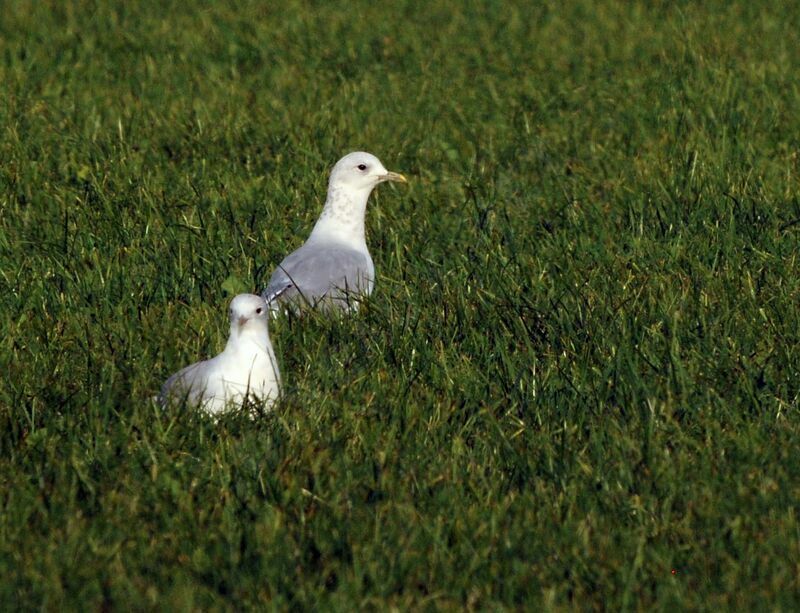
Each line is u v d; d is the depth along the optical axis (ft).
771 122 65.98
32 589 28.14
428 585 28.76
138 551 29.86
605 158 62.69
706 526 30.86
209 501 32.09
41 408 36.76
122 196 55.93
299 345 40.45
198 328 41.55
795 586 28.48
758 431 35.01
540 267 47.47
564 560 29.43
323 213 47.60
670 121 66.54
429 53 84.33
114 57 82.23
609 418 35.45
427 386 38.09
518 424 36.04
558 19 93.56
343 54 84.38
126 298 44.27
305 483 32.81
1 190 56.90
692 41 83.41
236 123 65.98
